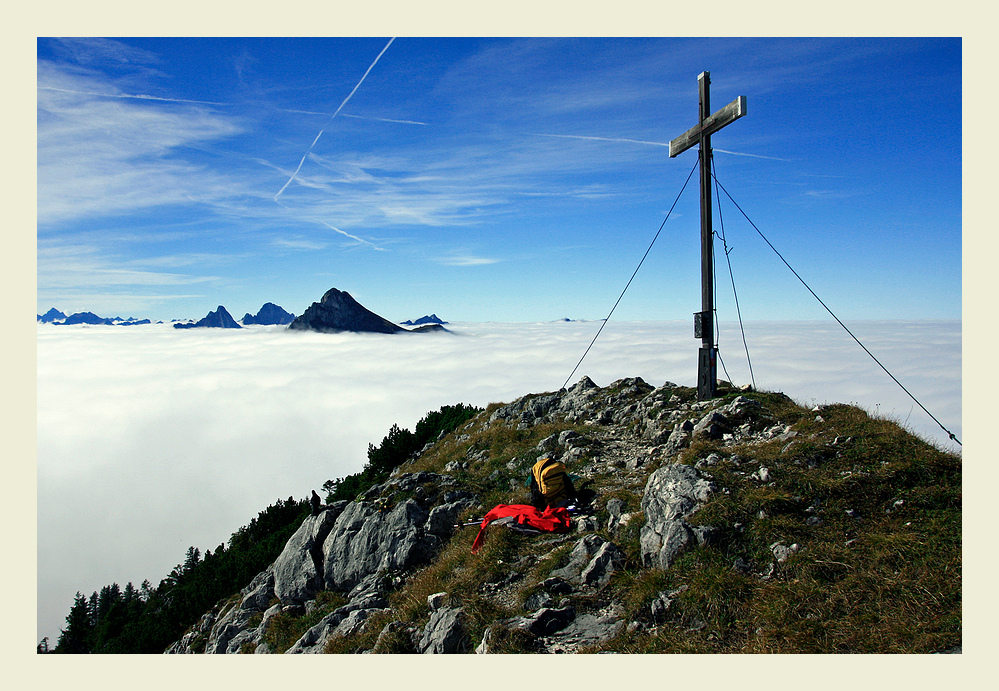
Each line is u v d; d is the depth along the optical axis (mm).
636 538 9641
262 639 12742
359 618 10555
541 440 17297
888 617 6824
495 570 9930
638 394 19266
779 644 6789
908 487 8633
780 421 12781
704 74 15742
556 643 7742
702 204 15852
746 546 8211
